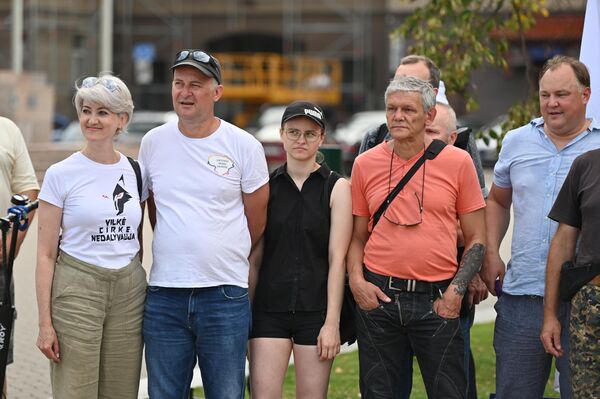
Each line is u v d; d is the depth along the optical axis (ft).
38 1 192.13
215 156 26.30
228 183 26.25
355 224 27.30
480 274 28.27
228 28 211.82
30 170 31.07
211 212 26.12
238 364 26.53
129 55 211.61
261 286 27.48
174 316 26.21
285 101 198.80
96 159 25.89
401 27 44.21
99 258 25.71
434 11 42.37
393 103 25.84
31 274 57.31
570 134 26.50
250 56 199.82
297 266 27.14
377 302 26.27
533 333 26.68
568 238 25.44
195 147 26.37
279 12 210.18
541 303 26.58
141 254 27.12
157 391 26.40
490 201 28.53
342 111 207.21
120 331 26.14
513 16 42.19
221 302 26.14
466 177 26.25
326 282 27.30
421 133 26.11
